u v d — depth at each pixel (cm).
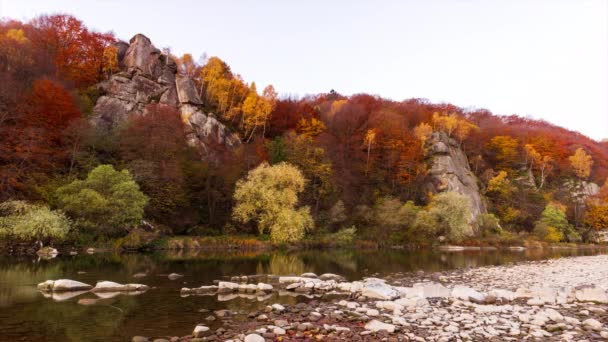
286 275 2644
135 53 7838
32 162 4438
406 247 6241
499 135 10750
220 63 9162
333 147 7812
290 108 9569
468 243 6781
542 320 1360
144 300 1683
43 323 1257
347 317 1412
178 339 1109
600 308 1625
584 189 10112
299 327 1233
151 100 7369
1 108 4628
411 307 1603
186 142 6694
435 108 12269
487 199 8919
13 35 6731
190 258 3603
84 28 7919
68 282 1858
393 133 8569
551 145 10962
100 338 1117
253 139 8344
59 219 3525
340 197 6969
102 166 4103
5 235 3284
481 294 1847
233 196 5497
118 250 3872
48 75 6406
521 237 7631
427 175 8288
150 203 4947
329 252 4966
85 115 6197
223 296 1842
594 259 4434
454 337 1162
